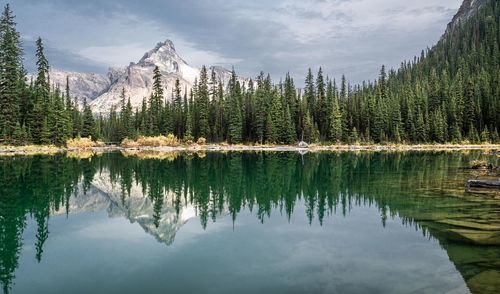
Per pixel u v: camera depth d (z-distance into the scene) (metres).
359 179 38.12
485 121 111.19
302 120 112.38
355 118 116.06
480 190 28.97
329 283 12.24
